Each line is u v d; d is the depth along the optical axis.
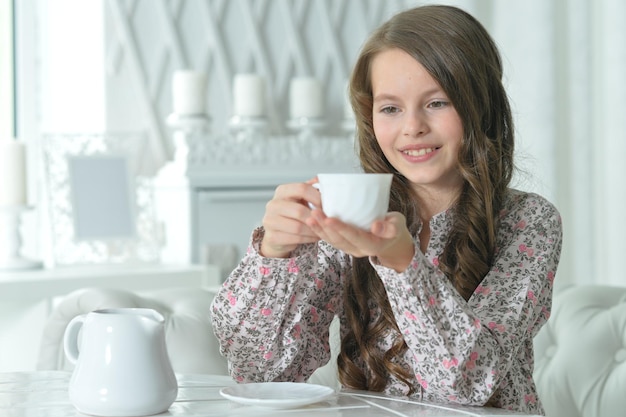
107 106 3.48
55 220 3.13
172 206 3.38
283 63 3.70
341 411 1.11
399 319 1.17
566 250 3.69
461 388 1.16
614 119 3.64
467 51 1.34
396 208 1.44
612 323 1.83
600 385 1.80
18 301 3.08
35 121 3.44
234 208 3.29
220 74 3.62
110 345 1.06
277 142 3.35
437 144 1.33
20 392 1.23
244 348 1.32
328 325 1.42
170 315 1.73
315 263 1.31
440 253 1.41
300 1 3.71
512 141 1.45
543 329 1.88
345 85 3.55
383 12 3.82
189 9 3.58
